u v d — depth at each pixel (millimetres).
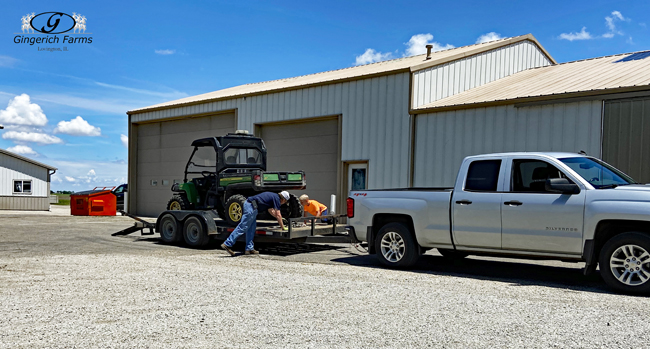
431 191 7953
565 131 11750
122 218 21906
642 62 14094
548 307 5402
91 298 5773
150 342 4195
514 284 6773
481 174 7527
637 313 5156
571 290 6383
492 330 4551
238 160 11719
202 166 12008
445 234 7699
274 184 10734
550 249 6785
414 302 5625
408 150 14703
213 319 4898
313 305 5469
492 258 9594
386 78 15320
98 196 24031
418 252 8141
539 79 15266
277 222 10688
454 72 16156
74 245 11109
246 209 9617
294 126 18094
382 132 15344
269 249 10805
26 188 31047
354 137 16062
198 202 12227
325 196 17078
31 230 15055
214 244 11523
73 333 4434
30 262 8477
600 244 6570
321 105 17000
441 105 14227
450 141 13781
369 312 5172
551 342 4219
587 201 6457
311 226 10141
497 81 17547
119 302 5582
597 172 6969
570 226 6566
